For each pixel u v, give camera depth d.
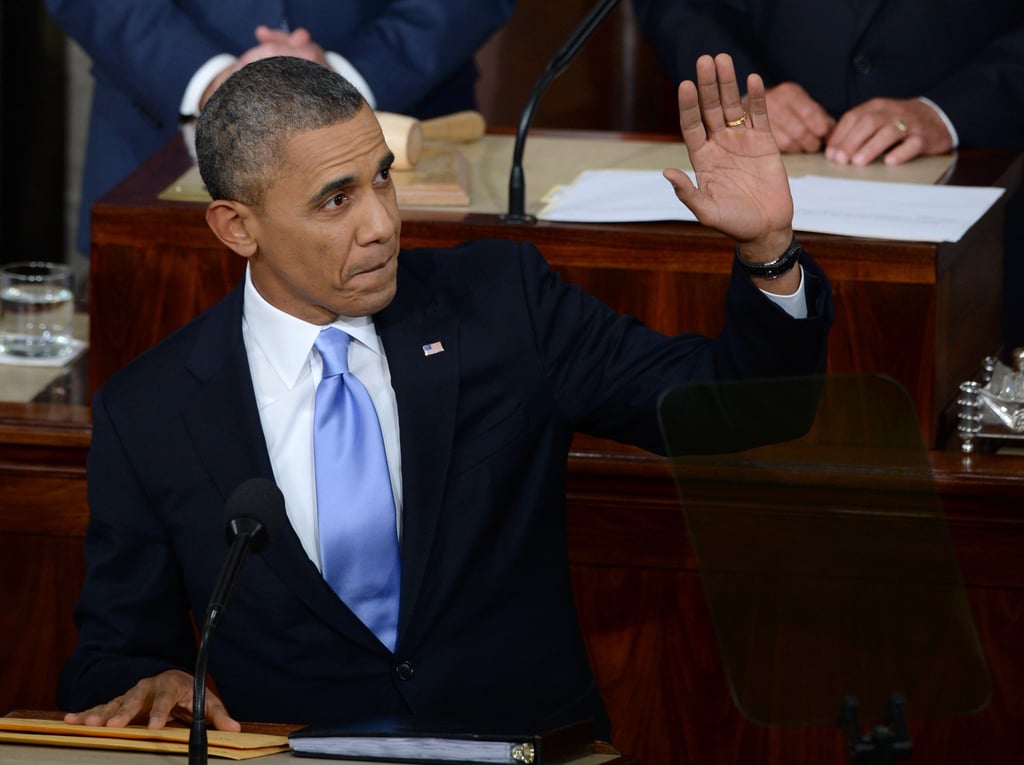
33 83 17.81
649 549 9.42
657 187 10.18
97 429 7.64
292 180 6.80
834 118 12.50
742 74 12.45
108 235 9.71
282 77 6.85
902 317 9.02
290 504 7.49
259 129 6.79
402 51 12.48
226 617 7.47
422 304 7.75
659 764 9.71
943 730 9.16
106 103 13.04
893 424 5.65
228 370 7.53
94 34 12.34
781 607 5.23
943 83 11.70
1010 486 8.72
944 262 8.94
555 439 7.72
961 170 10.66
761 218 6.84
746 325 7.02
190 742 5.50
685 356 7.46
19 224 18.19
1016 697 9.07
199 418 7.48
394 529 7.44
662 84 17.80
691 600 9.45
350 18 12.70
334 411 7.45
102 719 6.64
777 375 7.06
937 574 5.23
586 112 17.95
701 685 9.54
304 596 7.30
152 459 7.50
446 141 11.70
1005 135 11.59
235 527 5.95
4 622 10.09
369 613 7.44
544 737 5.67
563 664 7.66
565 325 7.76
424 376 7.53
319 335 7.51
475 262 7.98
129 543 7.58
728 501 5.41
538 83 9.50
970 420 9.22
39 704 10.20
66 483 9.83
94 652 7.46
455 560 7.43
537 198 10.20
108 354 9.91
